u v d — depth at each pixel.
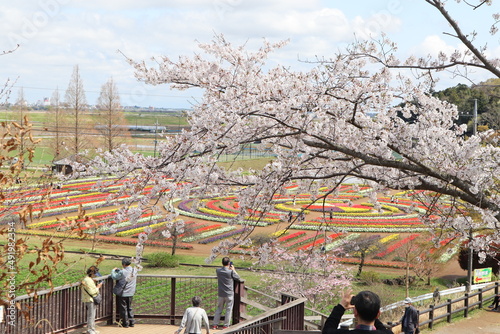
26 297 8.71
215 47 7.88
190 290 18.17
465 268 30.03
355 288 26.69
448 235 9.62
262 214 8.29
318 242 36.78
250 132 7.91
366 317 3.83
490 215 7.87
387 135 7.88
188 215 47.38
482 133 9.48
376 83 7.84
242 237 8.16
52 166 7.42
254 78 7.82
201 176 7.57
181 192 7.36
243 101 7.50
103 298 10.53
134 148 64.62
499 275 27.55
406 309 15.99
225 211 49.84
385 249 35.81
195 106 7.68
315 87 7.71
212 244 37.66
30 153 5.77
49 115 62.62
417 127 8.38
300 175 8.82
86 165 7.34
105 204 7.42
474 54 7.62
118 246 35.25
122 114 64.88
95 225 6.51
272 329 8.34
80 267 25.75
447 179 7.78
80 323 9.95
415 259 27.92
